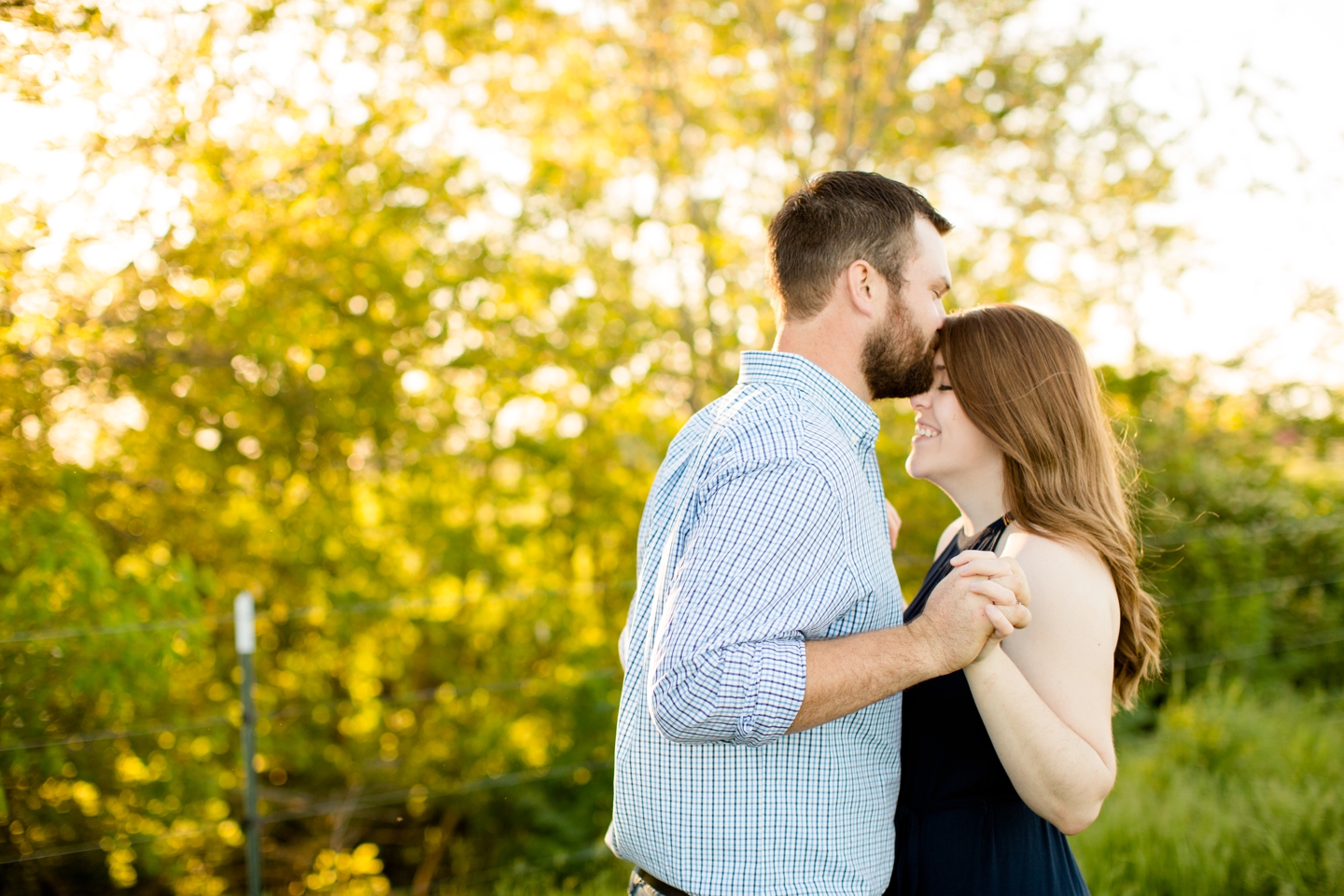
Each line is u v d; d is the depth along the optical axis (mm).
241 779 4969
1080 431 1705
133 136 3410
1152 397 6812
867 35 6547
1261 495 6316
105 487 4430
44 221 3129
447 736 5559
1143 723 5145
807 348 1574
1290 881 3135
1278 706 4699
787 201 1620
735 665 1249
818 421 1451
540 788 5129
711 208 6641
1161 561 5848
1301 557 6180
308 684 5402
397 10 4816
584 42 6465
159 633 3592
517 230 5473
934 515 5695
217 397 4641
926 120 6812
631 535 5730
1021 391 1715
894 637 1347
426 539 5434
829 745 1441
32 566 3400
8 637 3268
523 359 5434
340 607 5152
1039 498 1674
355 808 5172
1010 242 6992
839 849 1450
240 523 4988
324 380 4910
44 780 3584
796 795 1419
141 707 3854
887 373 1585
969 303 6535
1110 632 1579
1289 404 7016
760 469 1342
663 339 6082
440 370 5262
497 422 5496
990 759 1653
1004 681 1422
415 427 5059
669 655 1277
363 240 4797
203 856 4848
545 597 5535
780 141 6660
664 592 1405
